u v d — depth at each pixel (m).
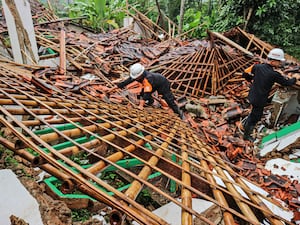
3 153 2.62
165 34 10.41
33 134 1.40
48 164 1.25
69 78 4.43
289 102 5.23
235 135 4.91
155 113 4.09
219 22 9.59
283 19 8.11
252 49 8.05
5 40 5.55
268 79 4.17
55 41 6.80
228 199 1.70
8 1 4.44
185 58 6.73
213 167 2.33
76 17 10.48
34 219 2.09
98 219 2.71
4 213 2.05
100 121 2.44
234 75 6.77
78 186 1.16
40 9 9.46
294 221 2.76
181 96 5.71
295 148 4.48
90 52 6.54
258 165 3.76
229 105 5.73
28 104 2.05
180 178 1.86
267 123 5.36
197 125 4.64
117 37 8.36
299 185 3.35
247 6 8.34
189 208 1.23
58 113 1.99
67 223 2.28
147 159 1.98
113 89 4.70
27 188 2.31
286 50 8.63
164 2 13.49
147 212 1.07
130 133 2.15
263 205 1.64
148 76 4.25
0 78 2.58
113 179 3.50
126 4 11.37
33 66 4.49
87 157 3.19
